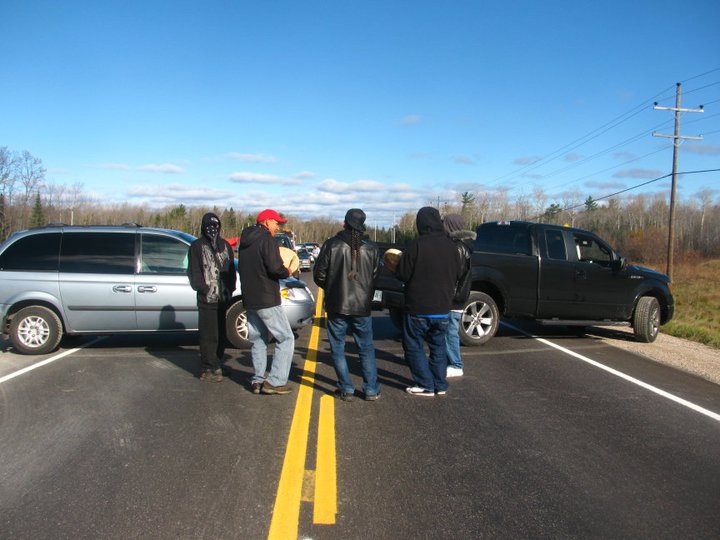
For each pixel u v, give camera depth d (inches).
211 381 241.9
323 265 209.3
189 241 314.2
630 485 148.0
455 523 125.6
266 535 118.8
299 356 297.3
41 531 119.7
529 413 207.0
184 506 131.0
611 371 280.4
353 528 122.4
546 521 127.7
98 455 160.7
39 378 247.0
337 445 170.1
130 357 291.1
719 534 124.2
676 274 1423.5
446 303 218.5
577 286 354.6
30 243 303.3
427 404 214.5
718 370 297.0
